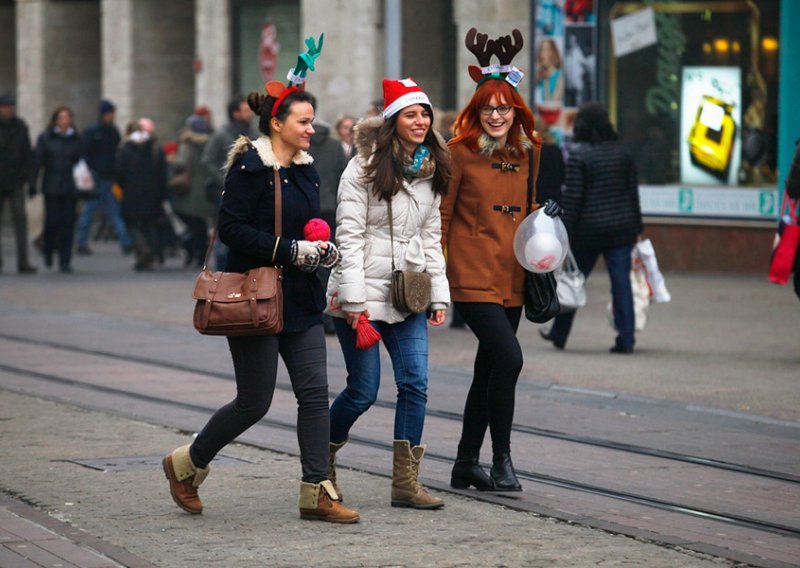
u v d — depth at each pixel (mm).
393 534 22203
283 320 22562
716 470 27656
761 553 21219
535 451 29391
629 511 24031
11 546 21172
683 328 50594
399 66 58625
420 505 24000
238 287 22266
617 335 46094
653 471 27453
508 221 25172
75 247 93312
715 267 69000
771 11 67000
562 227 25266
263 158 22312
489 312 24953
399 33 58469
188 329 50750
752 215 67938
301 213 22625
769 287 63312
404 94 23609
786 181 41219
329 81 84250
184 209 74438
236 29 92500
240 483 26141
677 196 69812
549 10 73312
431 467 27750
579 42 72562
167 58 98188
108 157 85375
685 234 69562
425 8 82312
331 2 83750
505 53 25281
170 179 76625
